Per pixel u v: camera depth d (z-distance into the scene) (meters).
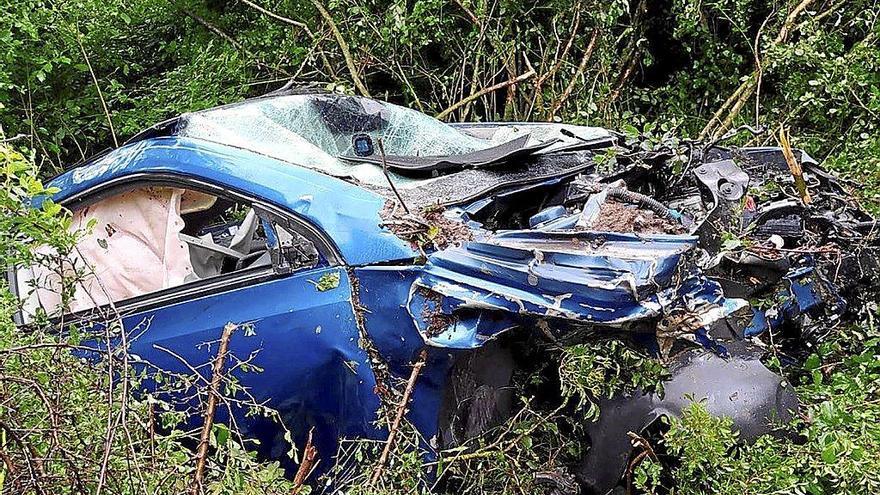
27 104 6.08
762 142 5.54
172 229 3.44
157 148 3.38
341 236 2.96
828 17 6.32
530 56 6.93
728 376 2.86
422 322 2.76
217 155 3.27
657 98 6.90
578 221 2.97
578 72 6.30
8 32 5.46
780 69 6.18
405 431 2.83
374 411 2.88
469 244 2.82
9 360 2.52
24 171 2.67
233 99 6.33
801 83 6.01
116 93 6.33
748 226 3.27
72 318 3.37
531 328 2.80
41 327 2.98
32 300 3.56
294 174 3.18
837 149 5.79
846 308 3.47
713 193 3.30
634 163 3.55
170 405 2.87
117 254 3.50
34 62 5.84
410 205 3.07
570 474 2.94
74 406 2.50
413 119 4.04
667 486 2.92
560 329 2.74
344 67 6.77
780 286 3.28
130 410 2.54
